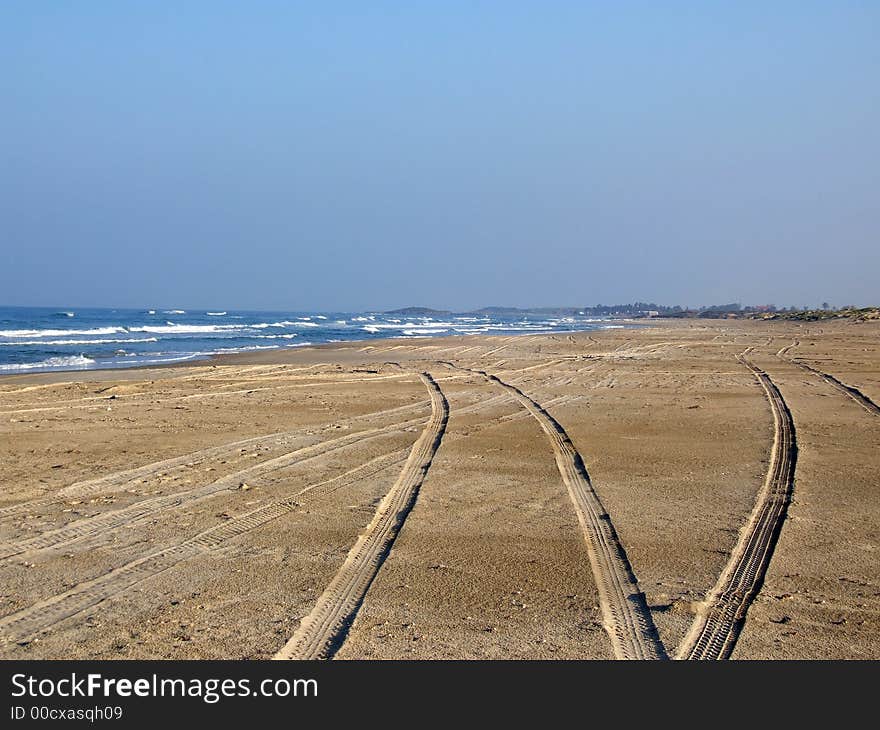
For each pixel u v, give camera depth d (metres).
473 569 6.98
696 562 7.20
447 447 12.49
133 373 24.95
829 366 26.67
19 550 7.54
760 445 12.62
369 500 9.30
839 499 9.36
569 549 7.53
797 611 6.12
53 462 11.33
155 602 6.29
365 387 20.78
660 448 12.39
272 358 32.44
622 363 28.45
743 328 68.00
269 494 9.56
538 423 14.85
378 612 6.07
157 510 8.88
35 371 27.00
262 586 6.60
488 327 88.44
